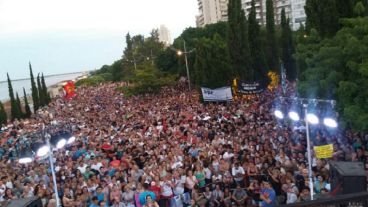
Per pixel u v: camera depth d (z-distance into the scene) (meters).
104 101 68.19
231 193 13.05
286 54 51.00
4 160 23.84
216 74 46.16
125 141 22.72
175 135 22.91
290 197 11.77
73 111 57.25
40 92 90.38
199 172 14.09
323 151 11.22
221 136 20.38
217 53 47.16
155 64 83.44
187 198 13.62
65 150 22.30
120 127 30.38
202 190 13.57
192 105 39.12
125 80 102.94
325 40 17.17
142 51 116.06
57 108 68.62
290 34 51.28
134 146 20.45
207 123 25.53
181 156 17.22
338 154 14.70
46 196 13.87
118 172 15.16
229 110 31.97
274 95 37.12
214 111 31.61
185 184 13.74
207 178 14.35
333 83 15.97
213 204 12.96
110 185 13.52
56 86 146.12
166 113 35.59
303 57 18.14
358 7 16.14
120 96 73.50
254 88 39.50
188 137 21.45
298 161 14.55
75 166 17.45
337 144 16.12
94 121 38.94
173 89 68.19
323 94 16.81
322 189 11.00
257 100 37.81
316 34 18.22
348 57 15.35
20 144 27.86
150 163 16.31
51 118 46.00
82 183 14.41
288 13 146.50
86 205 13.16
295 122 20.92
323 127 17.53
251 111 29.95
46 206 13.03
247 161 14.58
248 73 42.88
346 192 5.91
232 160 15.65
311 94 17.08
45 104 89.44
